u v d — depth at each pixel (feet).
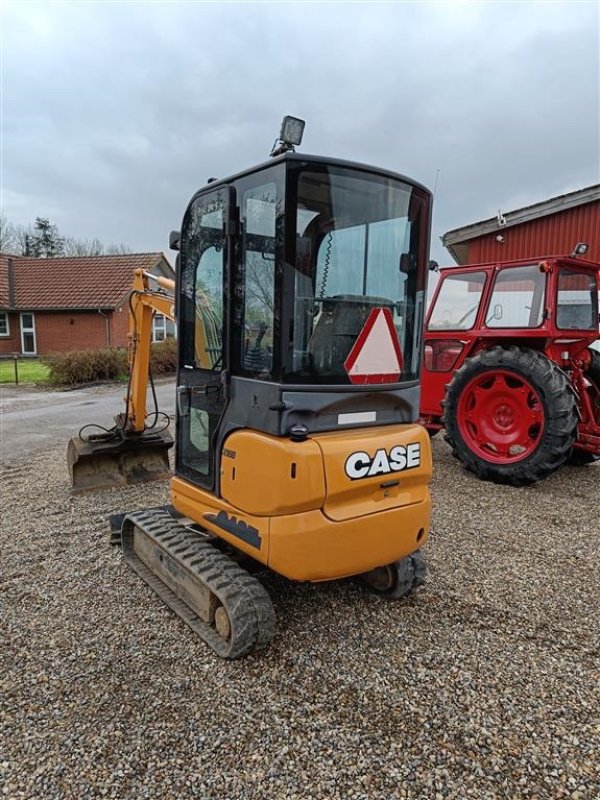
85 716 7.59
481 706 7.84
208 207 9.48
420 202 9.48
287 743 7.14
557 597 10.87
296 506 8.11
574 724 7.49
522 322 18.48
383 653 9.04
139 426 17.87
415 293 9.69
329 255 8.41
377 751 7.02
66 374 48.34
